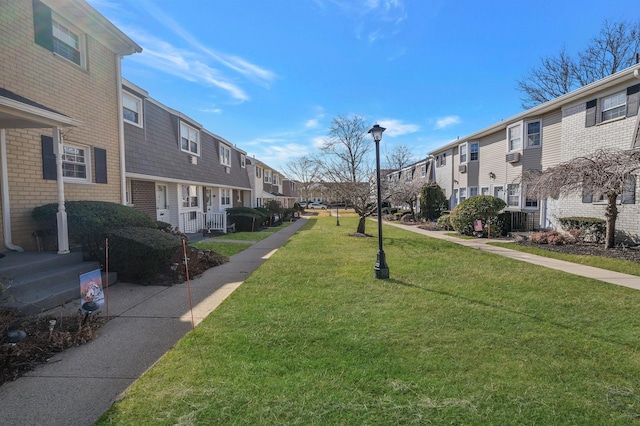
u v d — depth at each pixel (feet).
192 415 7.54
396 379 9.03
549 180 31.12
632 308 14.93
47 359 10.37
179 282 20.12
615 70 70.28
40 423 7.43
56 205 19.79
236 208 60.64
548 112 44.68
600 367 9.70
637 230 32.22
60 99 22.26
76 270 17.72
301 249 33.19
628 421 7.36
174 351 10.77
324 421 7.36
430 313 14.23
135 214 23.13
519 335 11.91
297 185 166.20
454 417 7.48
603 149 31.12
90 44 25.25
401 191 70.28
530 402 8.00
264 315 14.06
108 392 8.63
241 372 9.42
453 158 72.08
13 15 18.86
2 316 12.24
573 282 19.51
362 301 15.98
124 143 32.07
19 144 19.30
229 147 68.90
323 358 10.25
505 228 45.88
